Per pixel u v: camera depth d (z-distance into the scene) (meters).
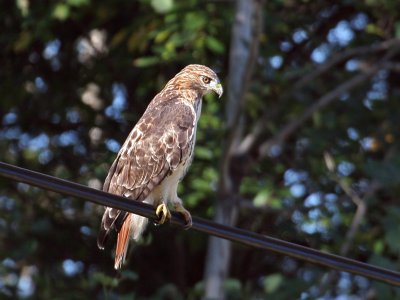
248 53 14.09
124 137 16.31
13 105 16.45
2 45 16.61
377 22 16.50
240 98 13.84
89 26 16.06
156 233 16.00
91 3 15.23
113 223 8.97
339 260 8.48
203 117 14.47
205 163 14.64
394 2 15.27
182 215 8.80
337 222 15.12
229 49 15.43
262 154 14.45
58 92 16.62
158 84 15.62
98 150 16.27
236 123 13.89
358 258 15.32
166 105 9.86
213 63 15.45
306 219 14.91
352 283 15.39
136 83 16.47
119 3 15.32
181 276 16.36
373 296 15.14
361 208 14.55
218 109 14.78
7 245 14.68
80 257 15.65
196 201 14.41
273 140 14.52
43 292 14.67
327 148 15.41
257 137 14.80
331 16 16.47
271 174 15.70
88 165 15.91
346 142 15.48
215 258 13.98
